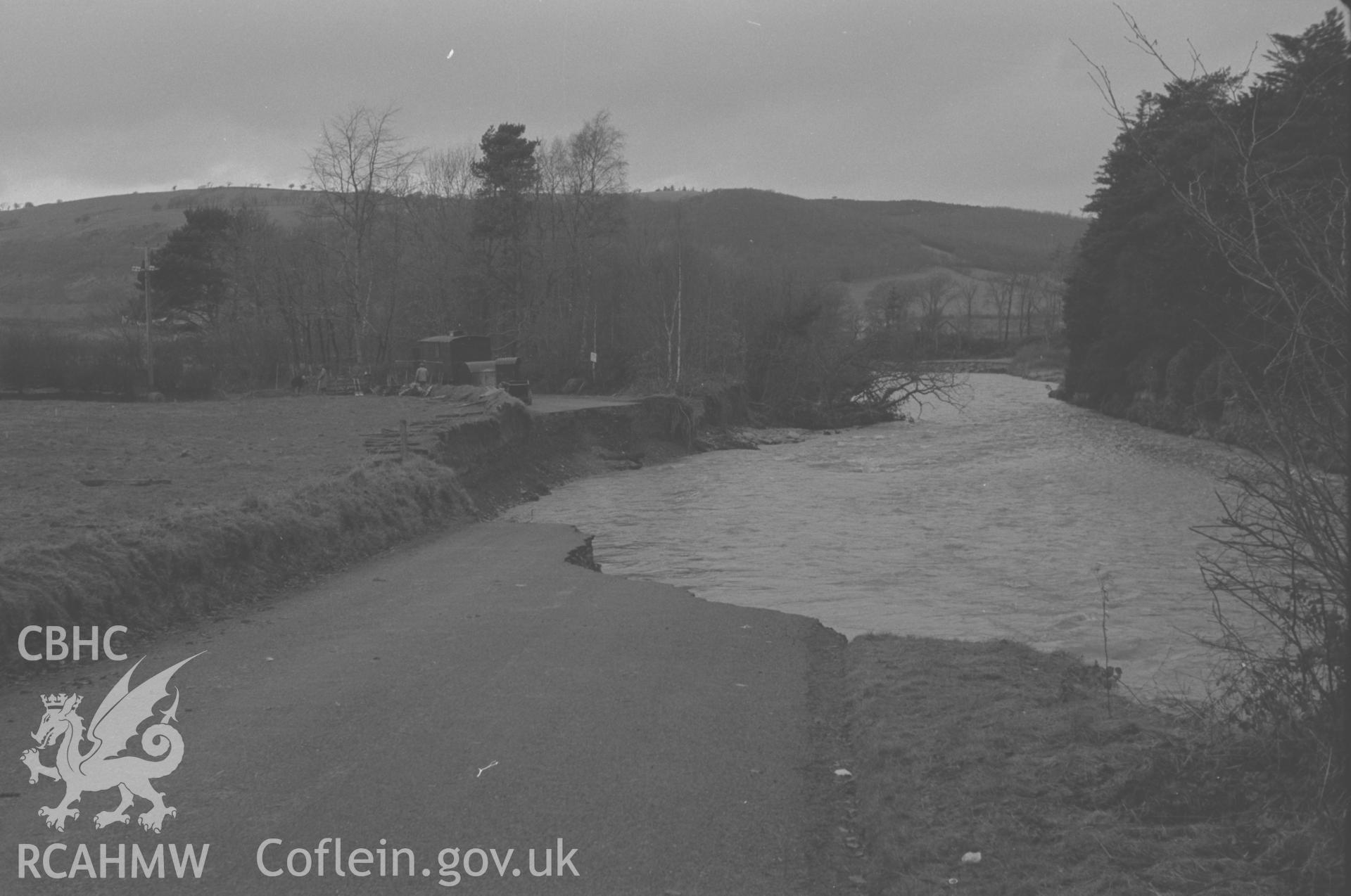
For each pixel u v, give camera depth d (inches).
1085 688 338.3
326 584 564.1
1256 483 256.4
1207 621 575.5
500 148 2783.0
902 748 278.2
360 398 1855.3
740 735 311.4
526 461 1363.2
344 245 2522.1
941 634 553.3
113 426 1256.8
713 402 2065.7
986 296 7687.0
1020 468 1524.4
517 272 2812.5
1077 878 199.0
